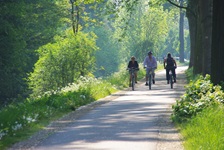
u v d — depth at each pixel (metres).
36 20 142.88
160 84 98.25
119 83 98.38
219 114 33.53
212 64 47.66
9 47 106.88
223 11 46.97
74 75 101.31
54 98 53.59
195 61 102.62
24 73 123.12
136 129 35.62
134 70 86.25
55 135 34.09
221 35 47.09
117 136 32.50
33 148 29.14
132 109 50.34
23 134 34.88
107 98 68.19
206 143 26.31
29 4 133.00
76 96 59.97
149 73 84.94
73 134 34.12
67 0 151.88
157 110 48.59
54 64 100.75
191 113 39.00
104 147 28.36
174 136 32.19
